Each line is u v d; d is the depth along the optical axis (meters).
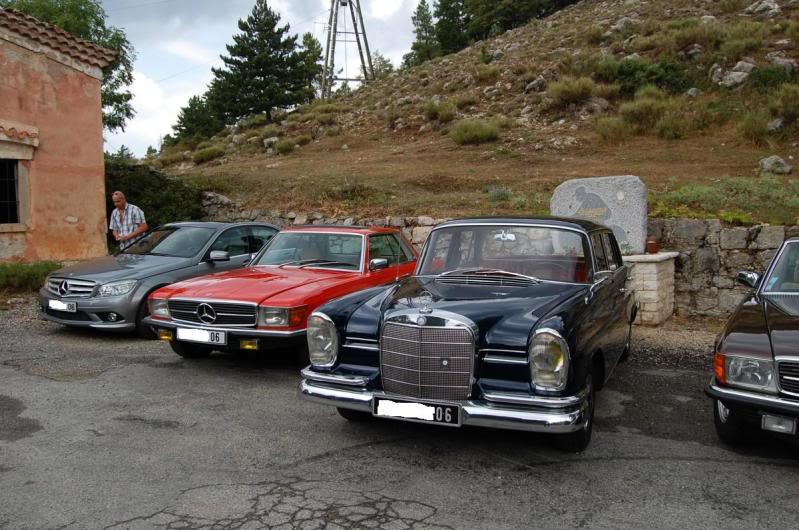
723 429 4.31
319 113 31.86
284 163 22.09
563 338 3.77
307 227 7.79
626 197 8.99
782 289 4.92
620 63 23.50
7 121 11.42
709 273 9.01
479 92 27.47
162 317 6.39
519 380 3.87
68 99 12.38
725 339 4.16
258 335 5.86
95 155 12.83
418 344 3.99
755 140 16.42
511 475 3.89
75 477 3.81
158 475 3.85
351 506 3.45
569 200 9.47
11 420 4.82
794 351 3.79
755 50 22.39
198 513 3.36
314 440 4.48
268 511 3.39
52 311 7.85
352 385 4.20
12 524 3.23
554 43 34.16
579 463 4.09
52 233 12.20
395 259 7.76
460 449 4.32
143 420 4.85
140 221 10.30
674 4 36.41
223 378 6.07
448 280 4.94
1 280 10.23
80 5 22.94
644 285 8.39
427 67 40.50
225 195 15.41
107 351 7.13
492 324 4.00
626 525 3.26
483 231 5.27
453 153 19.78
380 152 22.12
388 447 4.35
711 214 9.62
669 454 4.25
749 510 3.44
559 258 4.98
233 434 4.57
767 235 8.68
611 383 5.97
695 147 16.83
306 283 6.46
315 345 4.39
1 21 11.38
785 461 4.14
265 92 46.44
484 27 60.88
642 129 18.88
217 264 8.35
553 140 19.36
